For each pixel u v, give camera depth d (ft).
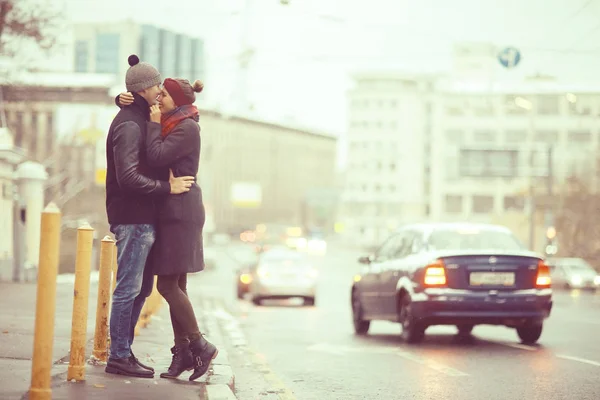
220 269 425.28
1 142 176.76
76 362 45.34
